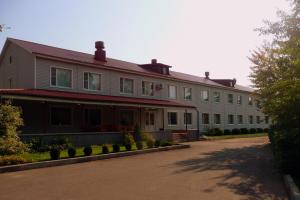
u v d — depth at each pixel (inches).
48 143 795.4
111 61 1318.9
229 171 517.0
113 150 759.1
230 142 1189.1
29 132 910.4
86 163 624.7
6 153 621.3
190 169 538.9
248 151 839.1
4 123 650.2
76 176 479.5
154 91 1387.8
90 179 454.6
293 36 442.9
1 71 1100.5
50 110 968.3
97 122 1116.5
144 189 389.1
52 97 851.4
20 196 358.6
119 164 606.5
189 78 1700.3
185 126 1572.3
